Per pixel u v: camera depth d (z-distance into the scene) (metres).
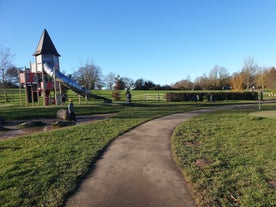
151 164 7.32
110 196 5.36
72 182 6.01
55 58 33.62
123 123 14.46
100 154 8.33
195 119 16.05
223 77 74.00
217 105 29.66
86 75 70.94
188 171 6.60
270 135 10.84
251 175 6.25
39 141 10.15
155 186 5.82
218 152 8.36
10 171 6.70
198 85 76.19
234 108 24.84
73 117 17.09
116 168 7.02
